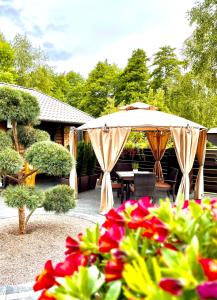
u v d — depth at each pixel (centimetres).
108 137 731
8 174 522
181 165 780
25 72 2684
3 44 2539
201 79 1259
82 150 1026
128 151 1314
